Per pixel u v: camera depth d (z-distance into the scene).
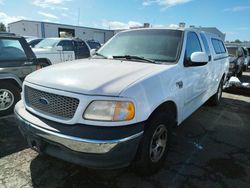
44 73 2.69
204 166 2.99
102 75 2.42
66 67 2.87
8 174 2.68
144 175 2.67
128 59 3.24
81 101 2.11
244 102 6.53
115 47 3.76
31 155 3.11
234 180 2.71
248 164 3.08
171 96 2.79
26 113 2.54
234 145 3.65
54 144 2.22
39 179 2.62
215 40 5.28
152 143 2.62
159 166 2.82
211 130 4.27
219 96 6.00
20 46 4.80
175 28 3.73
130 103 2.17
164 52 3.29
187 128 4.33
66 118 2.20
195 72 3.57
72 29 28.02
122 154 2.14
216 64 4.95
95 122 2.10
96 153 2.07
